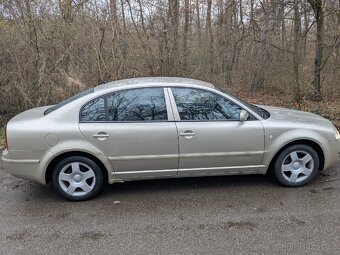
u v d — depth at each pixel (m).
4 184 5.11
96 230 3.81
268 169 4.89
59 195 4.71
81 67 9.06
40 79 8.08
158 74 9.73
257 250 3.37
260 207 4.24
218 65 12.20
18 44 8.09
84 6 9.58
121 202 4.46
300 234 3.63
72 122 4.36
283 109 5.45
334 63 11.40
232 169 4.66
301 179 4.79
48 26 8.59
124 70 9.48
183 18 11.21
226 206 4.29
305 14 11.46
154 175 4.55
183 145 4.47
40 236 3.71
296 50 11.73
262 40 14.02
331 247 3.40
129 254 3.36
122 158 4.41
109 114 4.42
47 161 4.33
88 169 4.48
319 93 11.21
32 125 4.33
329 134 4.80
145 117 4.45
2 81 8.01
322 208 4.18
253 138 4.59
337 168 5.42
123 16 10.04
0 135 7.47
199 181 5.05
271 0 12.26
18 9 8.27
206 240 3.56
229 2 14.91
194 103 4.55
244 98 13.07
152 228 3.82
